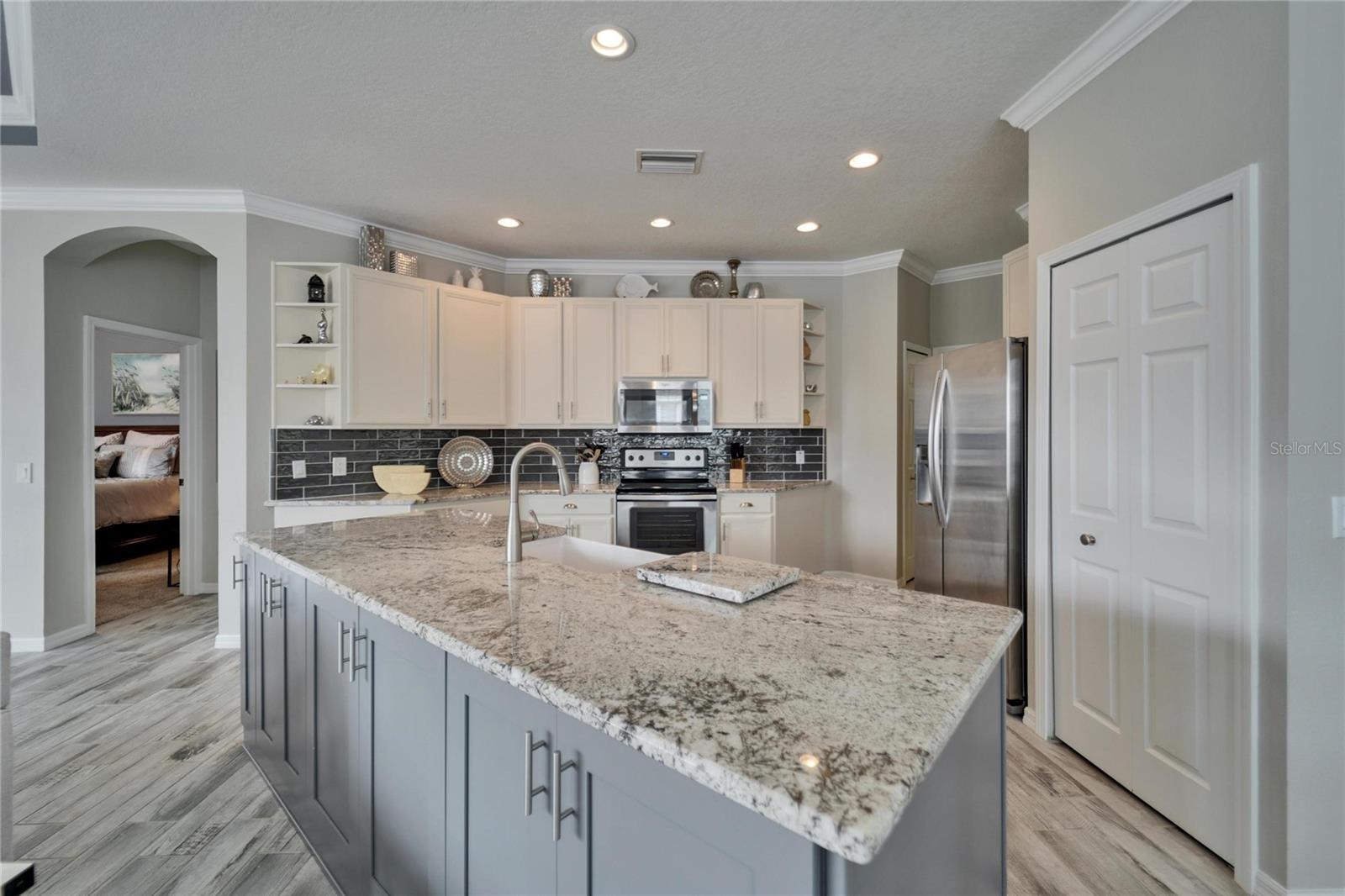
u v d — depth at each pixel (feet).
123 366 21.02
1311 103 4.66
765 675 2.95
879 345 14.61
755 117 8.15
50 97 7.71
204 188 10.48
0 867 2.06
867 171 9.78
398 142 8.86
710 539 13.28
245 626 7.07
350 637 4.72
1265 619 4.92
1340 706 4.71
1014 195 10.77
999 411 8.78
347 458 12.26
